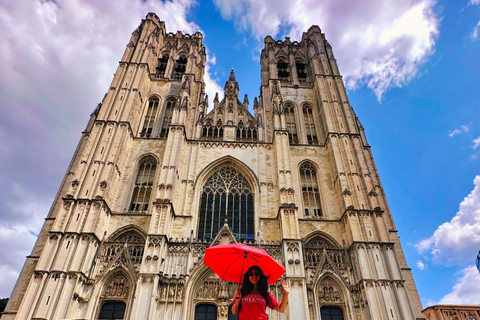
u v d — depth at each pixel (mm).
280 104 59844
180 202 47188
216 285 38875
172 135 52562
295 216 43750
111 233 43469
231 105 63625
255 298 10438
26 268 42688
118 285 38188
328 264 41469
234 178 52438
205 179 51656
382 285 37750
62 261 36531
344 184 49000
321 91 63594
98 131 50625
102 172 45812
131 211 47625
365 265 39625
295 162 54969
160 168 51875
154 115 61688
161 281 37281
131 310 34125
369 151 63844
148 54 66062
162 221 41188
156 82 66062
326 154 56375
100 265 39438
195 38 78812
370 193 47000
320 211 50531
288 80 70812
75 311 34688
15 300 39906
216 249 12398
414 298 45094
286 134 54750
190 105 61562
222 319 36000
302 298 36375
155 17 77000
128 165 51812
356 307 38188
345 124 57656
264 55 77062
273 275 12773
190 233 43594
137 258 40281
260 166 52969
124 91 57312
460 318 22594
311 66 71250
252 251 12039
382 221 43906
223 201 49469
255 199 49031
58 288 34531
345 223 45156
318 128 61781
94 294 36656
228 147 55281
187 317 36156
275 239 44281
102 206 42344
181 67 72875
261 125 59594
